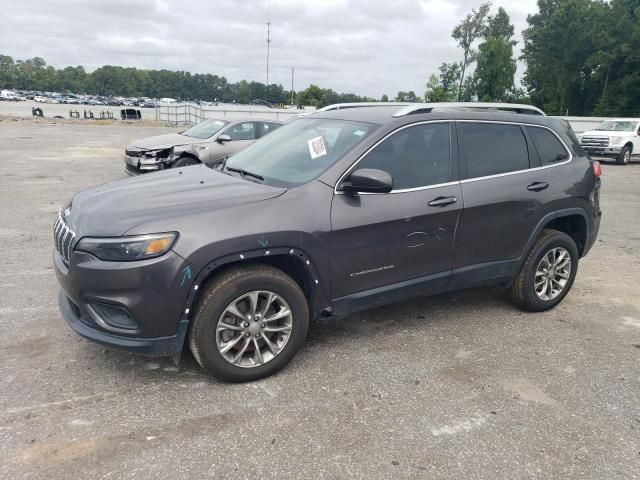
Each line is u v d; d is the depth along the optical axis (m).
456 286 4.43
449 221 4.15
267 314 3.58
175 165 10.96
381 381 3.64
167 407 3.24
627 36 48.97
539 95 58.53
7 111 51.66
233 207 3.40
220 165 4.64
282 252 3.47
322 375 3.69
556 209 4.78
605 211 10.38
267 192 3.60
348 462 2.82
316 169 3.87
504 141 4.59
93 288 3.17
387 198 3.88
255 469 2.74
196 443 2.92
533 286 4.80
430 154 4.16
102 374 3.59
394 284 4.03
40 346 3.93
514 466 2.84
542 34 54.19
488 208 4.34
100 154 17.36
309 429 3.08
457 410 3.33
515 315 4.88
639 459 2.94
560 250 4.91
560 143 4.98
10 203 8.95
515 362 3.99
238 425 3.10
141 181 4.09
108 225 3.23
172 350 3.31
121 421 3.09
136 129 32.69
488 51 49.50
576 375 3.83
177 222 3.23
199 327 3.32
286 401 3.36
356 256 3.78
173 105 42.00
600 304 5.25
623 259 6.90
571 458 2.93
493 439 3.06
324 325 4.52
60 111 59.56
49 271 5.56
